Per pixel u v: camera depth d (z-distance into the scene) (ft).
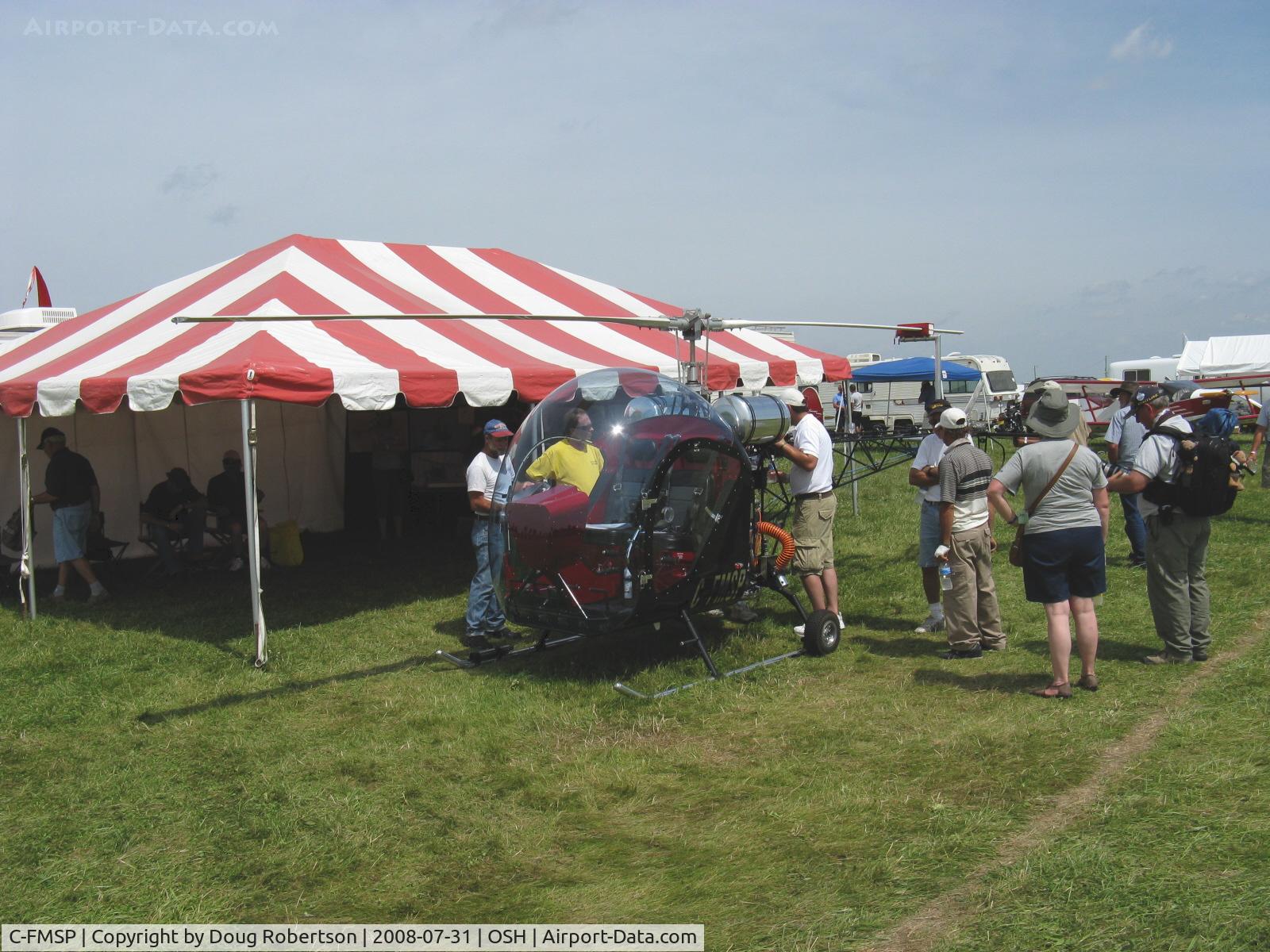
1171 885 10.25
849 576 28.02
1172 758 13.65
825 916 10.24
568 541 18.01
